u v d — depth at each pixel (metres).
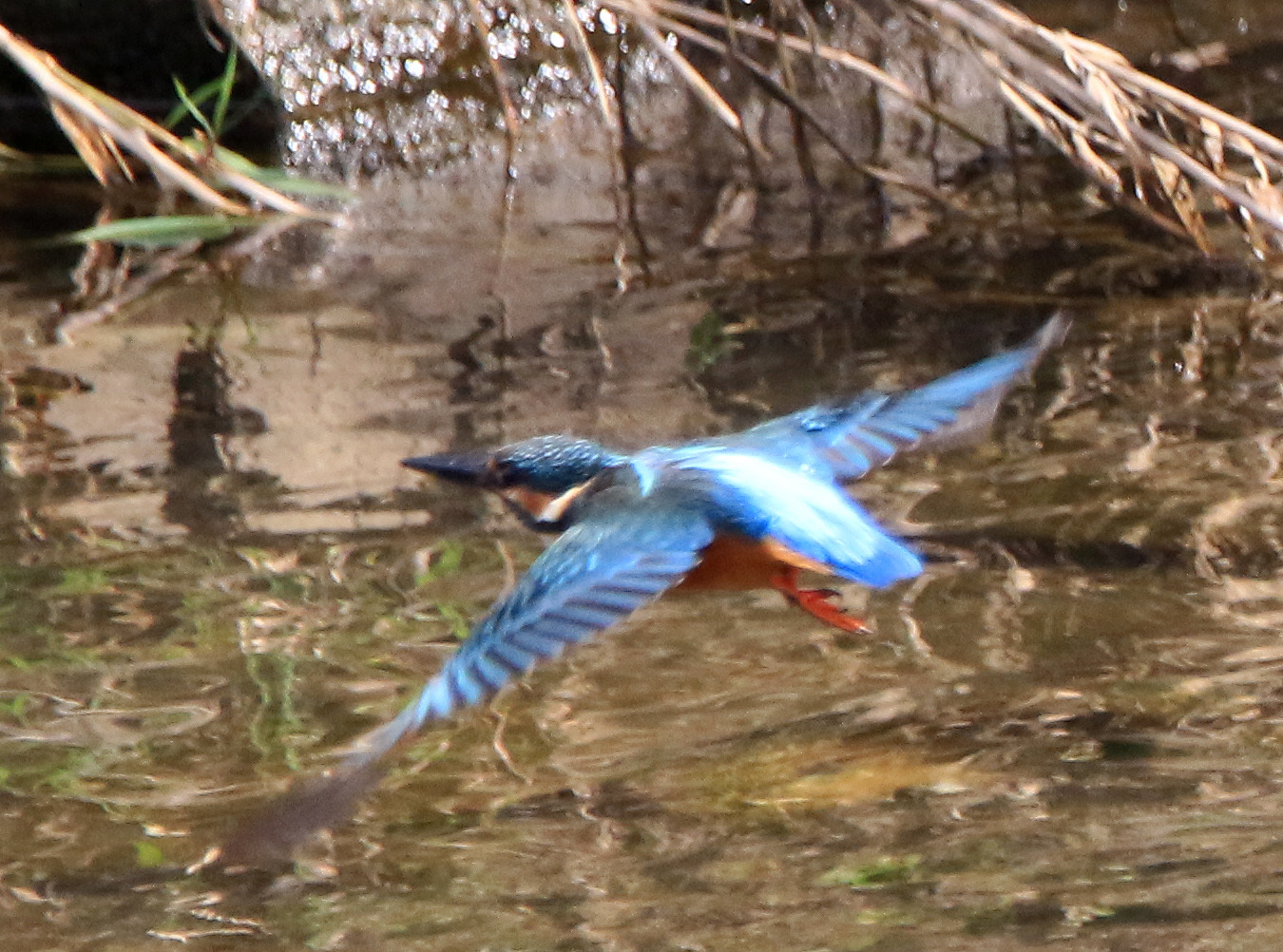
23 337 12.13
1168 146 12.19
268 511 9.68
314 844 6.94
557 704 8.00
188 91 16.56
